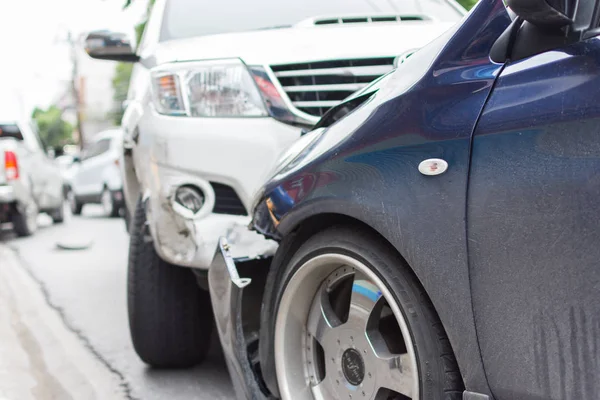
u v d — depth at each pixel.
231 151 3.51
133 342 3.78
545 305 1.71
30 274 7.65
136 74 4.52
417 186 1.97
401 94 2.11
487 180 1.83
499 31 1.97
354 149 2.18
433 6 4.52
